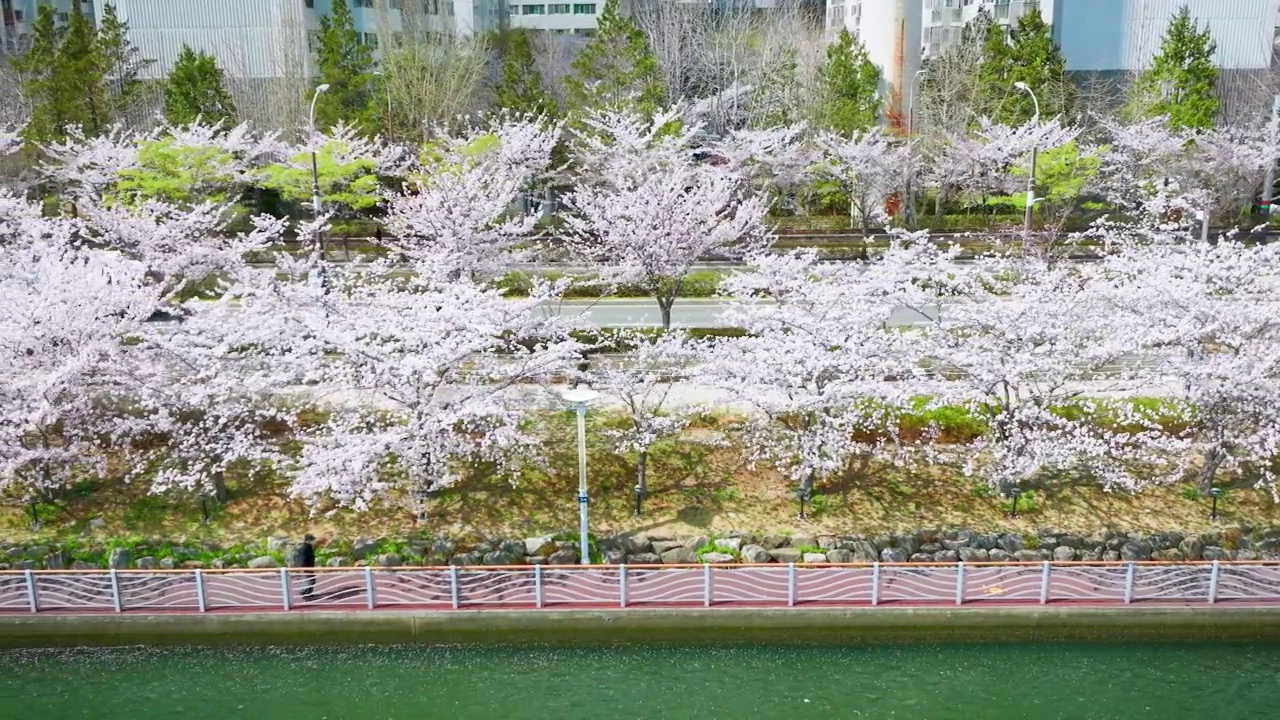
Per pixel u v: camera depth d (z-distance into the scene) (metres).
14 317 16.25
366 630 14.59
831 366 15.79
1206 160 38.44
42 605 14.66
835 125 38.81
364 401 17.19
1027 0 55.53
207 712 13.39
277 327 16.11
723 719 13.25
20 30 56.12
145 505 16.97
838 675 14.12
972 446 16.89
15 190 36.72
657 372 16.80
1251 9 54.06
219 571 14.62
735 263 32.44
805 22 55.50
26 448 16.28
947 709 13.42
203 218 28.28
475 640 14.66
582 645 14.66
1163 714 13.26
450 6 55.00
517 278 29.00
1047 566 14.64
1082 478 17.67
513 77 41.72
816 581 14.96
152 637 14.59
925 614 14.52
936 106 40.06
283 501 17.09
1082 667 14.23
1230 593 14.80
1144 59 54.09
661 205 23.56
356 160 32.94
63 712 13.38
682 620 14.57
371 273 25.39
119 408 18.33
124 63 45.00
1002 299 19.11
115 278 17.91
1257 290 17.27
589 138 35.56
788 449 17.52
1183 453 17.78
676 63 46.94
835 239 37.81
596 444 18.53
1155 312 16.64
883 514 16.69
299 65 43.81
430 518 16.64
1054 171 34.44
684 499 17.14
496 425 16.75
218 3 51.84
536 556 15.81
